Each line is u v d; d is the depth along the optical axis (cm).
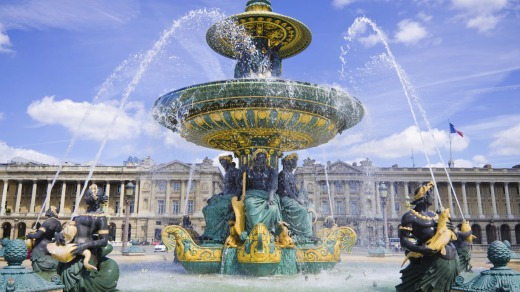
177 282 710
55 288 475
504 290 391
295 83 810
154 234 9244
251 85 800
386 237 3228
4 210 9419
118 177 9594
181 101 864
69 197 9750
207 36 1069
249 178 900
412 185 9444
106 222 544
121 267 1051
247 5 1014
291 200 916
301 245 885
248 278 761
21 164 9606
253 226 816
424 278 471
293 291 612
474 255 2764
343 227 888
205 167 9506
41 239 700
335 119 918
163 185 9531
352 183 8738
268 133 905
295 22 988
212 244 874
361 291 612
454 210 9544
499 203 9819
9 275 430
